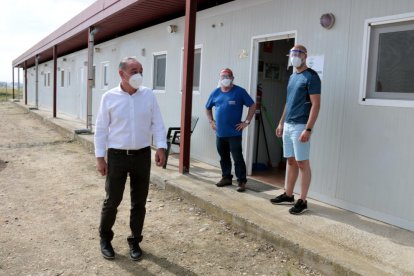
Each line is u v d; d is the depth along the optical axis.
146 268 3.71
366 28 4.57
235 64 6.72
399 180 4.32
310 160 5.28
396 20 4.28
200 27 7.59
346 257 3.54
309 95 4.43
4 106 26.58
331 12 4.99
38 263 3.77
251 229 4.35
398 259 3.54
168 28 8.55
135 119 3.66
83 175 7.25
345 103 4.84
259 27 6.18
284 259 3.86
